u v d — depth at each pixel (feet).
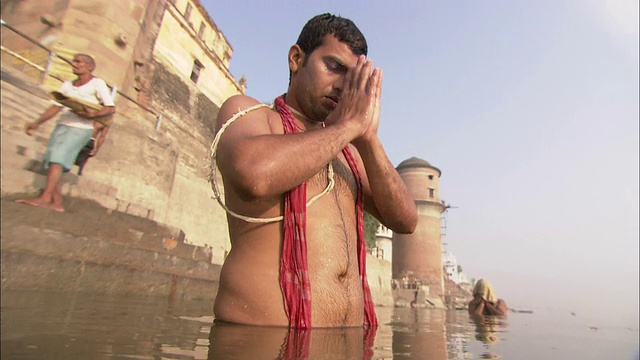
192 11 43.96
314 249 5.36
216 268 16.62
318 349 3.39
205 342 3.26
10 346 2.07
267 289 4.91
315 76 6.45
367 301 6.23
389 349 4.03
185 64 40.88
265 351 3.08
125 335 2.99
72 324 2.75
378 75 6.04
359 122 5.69
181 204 27.71
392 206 6.74
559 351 6.10
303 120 6.72
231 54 53.47
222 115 5.87
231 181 4.55
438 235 120.37
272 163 4.47
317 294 5.09
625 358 5.91
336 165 6.42
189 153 28.96
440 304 103.50
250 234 5.33
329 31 6.60
